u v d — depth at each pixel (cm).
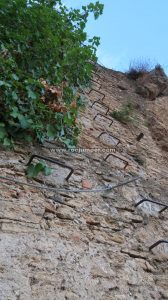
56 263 243
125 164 449
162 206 397
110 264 273
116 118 622
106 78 860
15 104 322
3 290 208
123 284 264
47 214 277
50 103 358
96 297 241
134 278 276
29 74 366
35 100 330
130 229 326
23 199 272
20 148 320
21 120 316
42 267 234
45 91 357
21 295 212
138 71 999
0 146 306
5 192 268
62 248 256
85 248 270
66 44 414
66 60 402
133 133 611
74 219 290
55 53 387
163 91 957
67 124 362
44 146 352
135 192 395
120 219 330
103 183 368
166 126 754
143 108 798
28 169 298
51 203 289
